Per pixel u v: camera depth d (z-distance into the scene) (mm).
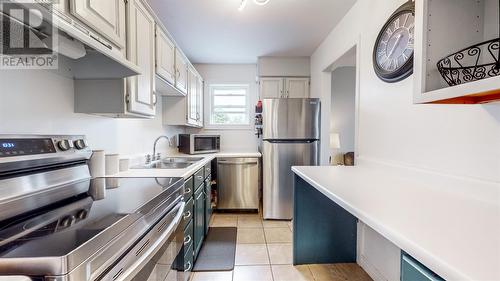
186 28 2785
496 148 994
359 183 1394
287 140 3297
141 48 1679
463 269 517
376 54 1826
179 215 1325
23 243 627
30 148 1031
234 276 2012
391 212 874
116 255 738
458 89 813
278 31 2875
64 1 960
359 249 2158
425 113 1361
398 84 1600
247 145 4191
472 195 1083
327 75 3236
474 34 988
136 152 2342
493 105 1001
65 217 840
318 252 2193
